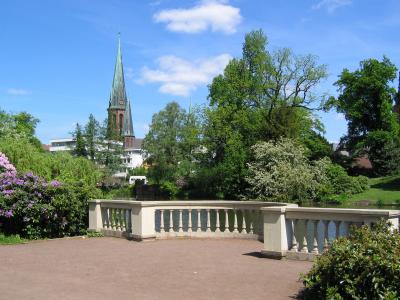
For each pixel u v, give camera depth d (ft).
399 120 222.69
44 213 47.50
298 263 32.73
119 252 38.04
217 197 157.28
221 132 161.07
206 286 26.09
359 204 146.10
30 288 25.49
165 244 42.70
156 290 25.21
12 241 44.55
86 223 51.52
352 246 22.25
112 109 458.50
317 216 33.06
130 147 461.78
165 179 215.10
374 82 206.80
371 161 211.20
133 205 45.65
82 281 27.35
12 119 195.00
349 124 222.28
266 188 129.29
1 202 45.98
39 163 77.46
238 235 46.09
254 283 26.73
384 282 20.07
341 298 20.40
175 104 228.63
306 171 127.54
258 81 166.81
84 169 95.20
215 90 178.50
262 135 150.61
